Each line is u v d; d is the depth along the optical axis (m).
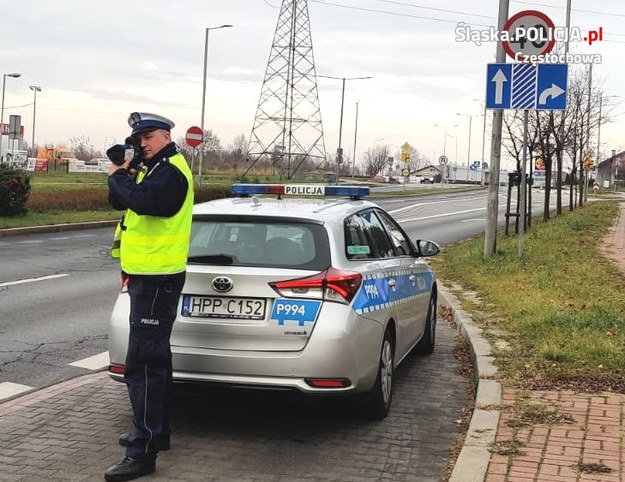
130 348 4.34
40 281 11.55
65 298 10.19
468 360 7.47
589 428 4.86
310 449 4.89
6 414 5.45
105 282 11.65
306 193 6.36
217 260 5.02
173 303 4.39
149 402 4.34
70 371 6.63
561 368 6.20
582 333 7.25
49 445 4.84
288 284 4.84
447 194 53.34
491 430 4.82
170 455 4.72
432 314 7.75
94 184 33.56
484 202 42.78
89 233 19.25
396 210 34.47
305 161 71.44
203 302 4.92
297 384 4.75
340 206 5.84
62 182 37.25
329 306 4.84
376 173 100.56
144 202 4.15
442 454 4.83
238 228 5.26
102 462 4.57
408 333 6.50
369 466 4.61
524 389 5.73
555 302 8.99
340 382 4.81
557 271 11.57
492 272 12.24
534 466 4.23
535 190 65.44
